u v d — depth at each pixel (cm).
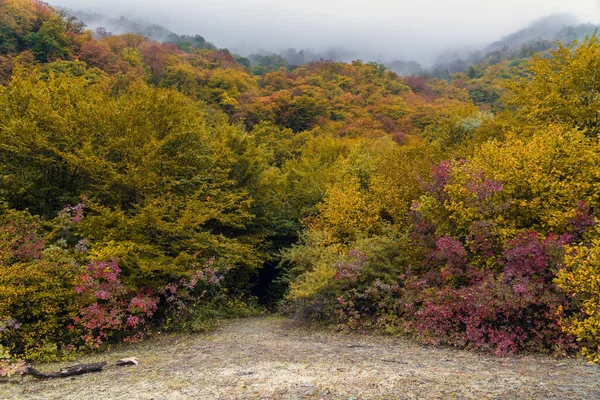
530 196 894
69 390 536
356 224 1364
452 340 757
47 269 798
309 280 1025
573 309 664
